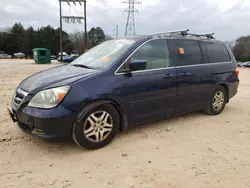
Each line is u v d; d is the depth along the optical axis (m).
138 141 3.54
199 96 4.49
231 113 5.22
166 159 3.01
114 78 3.28
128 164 2.87
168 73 3.88
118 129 3.54
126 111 3.43
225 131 4.07
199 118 4.75
